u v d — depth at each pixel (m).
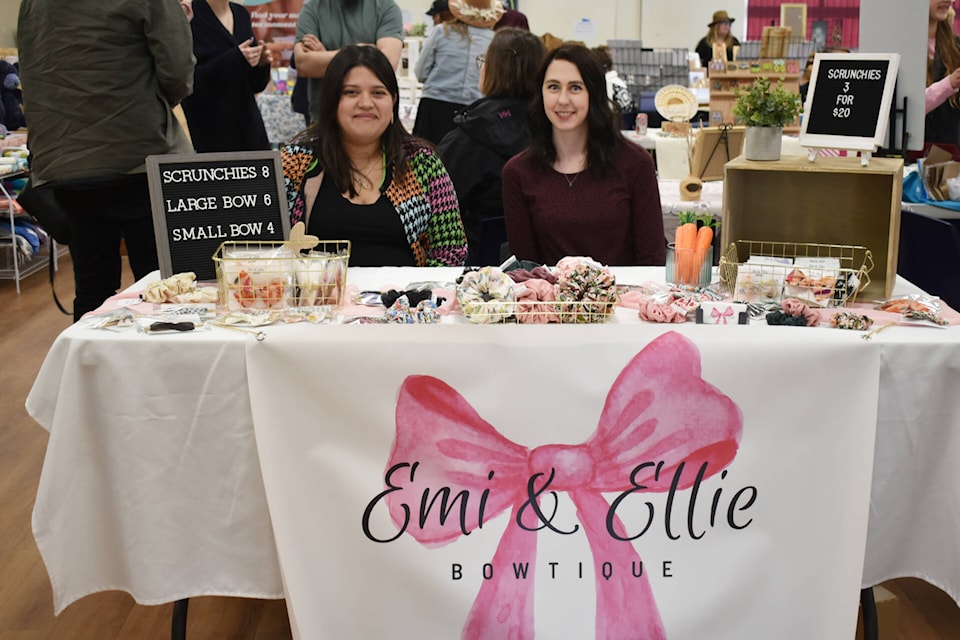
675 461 1.79
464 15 4.95
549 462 1.79
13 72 6.64
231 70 4.20
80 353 1.88
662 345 1.78
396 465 1.80
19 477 3.23
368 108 2.76
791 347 1.78
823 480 1.81
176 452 1.91
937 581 1.95
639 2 11.51
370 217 2.86
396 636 1.81
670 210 3.89
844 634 1.81
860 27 2.62
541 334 1.79
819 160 2.31
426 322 2.00
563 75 2.76
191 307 2.13
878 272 2.36
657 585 1.80
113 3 3.09
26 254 5.91
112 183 3.26
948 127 3.79
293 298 2.13
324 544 1.81
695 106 5.53
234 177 2.47
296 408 1.80
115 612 2.47
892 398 1.84
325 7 4.54
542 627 1.79
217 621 2.43
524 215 2.94
